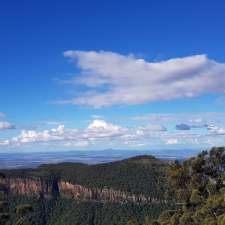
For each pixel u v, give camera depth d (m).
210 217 46.41
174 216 51.47
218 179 54.25
